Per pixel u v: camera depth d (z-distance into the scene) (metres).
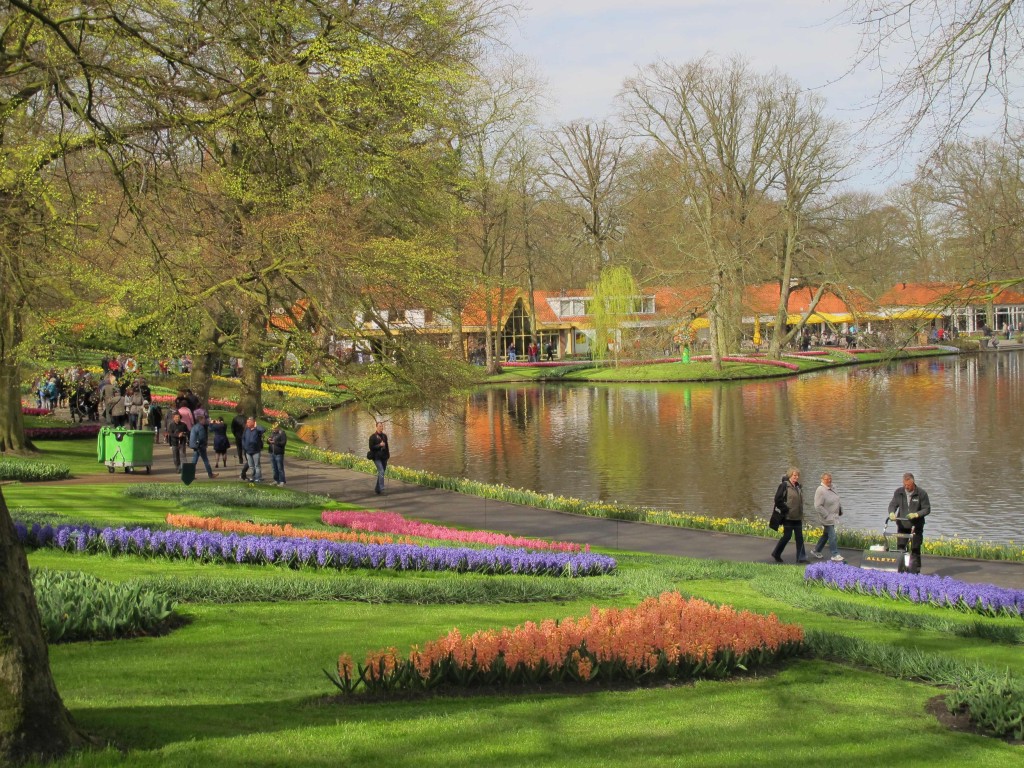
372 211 28.12
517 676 9.23
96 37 17.94
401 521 20.86
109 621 10.30
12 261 19.55
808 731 8.17
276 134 23.48
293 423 49.12
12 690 6.15
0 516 6.30
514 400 64.88
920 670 10.49
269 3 21.45
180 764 6.22
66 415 42.53
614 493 30.88
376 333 29.70
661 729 7.93
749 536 22.84
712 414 52.12
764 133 79.12
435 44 28.41
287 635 10.84
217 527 17.53
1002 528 25.03
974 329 105.81
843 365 86.00
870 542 21.70
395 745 7.04
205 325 29.61
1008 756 7.84
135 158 17.61
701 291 77.06
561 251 101.94
